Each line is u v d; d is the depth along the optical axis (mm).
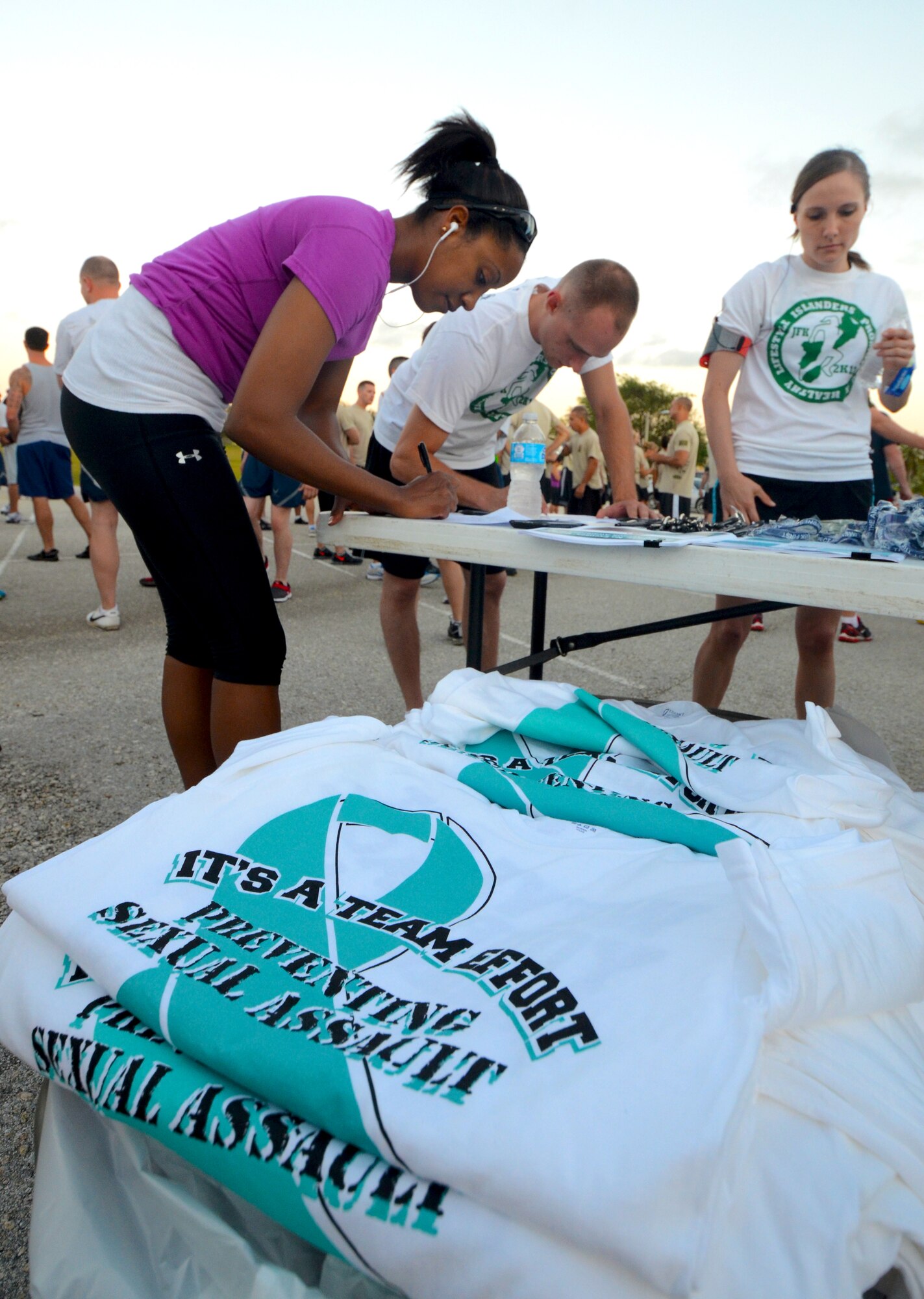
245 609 1467
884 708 3354
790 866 685
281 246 1355
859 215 2057
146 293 1398
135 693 3195
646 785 988
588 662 3912
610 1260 501
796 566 991
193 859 793
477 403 2076
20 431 6512
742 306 2223
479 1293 520
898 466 4621
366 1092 555
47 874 791
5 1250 961
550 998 611
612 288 1730
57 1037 686
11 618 4508
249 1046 600
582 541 1162
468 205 1374
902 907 701
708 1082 534
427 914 738
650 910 711
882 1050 628
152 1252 679
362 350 1597
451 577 4066
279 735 1029
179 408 1408
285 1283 613
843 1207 521
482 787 965
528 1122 520
